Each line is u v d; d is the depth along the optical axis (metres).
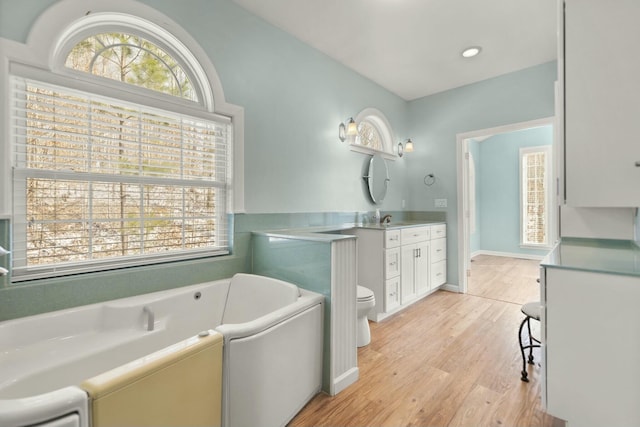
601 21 1.54
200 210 2.12
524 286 3.93
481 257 5.95
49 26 1.44
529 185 5.71
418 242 3.26
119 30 1.72
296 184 2.65
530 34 2.60
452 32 2.57
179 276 1.90
